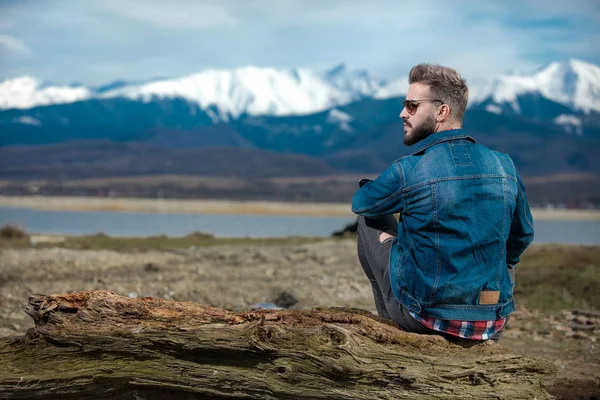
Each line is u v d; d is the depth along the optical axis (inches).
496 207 153.0
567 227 4773.6
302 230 3221.0
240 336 151.8
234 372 151.6
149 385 154.5
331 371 146.9
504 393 151.1
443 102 159.6
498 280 155.0
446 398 147.9
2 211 5615.2
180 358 154.5
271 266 565.6
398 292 157.8
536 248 692.7
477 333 155.3
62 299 164.6
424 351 154.1
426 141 159.6
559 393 224.7
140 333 154.6
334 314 163.5
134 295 398.0
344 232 1055.0
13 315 340.2
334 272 529.7
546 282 470.9
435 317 153.6
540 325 348.8
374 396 147.3
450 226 150.7
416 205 153.5
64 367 156.1
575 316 368.2
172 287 431.8
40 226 2901.1
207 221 4355.3
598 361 273.9
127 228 2908.5
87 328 158.1
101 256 612.1
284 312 164.7
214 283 457.1
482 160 155.6
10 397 153.1
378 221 167.2
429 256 152.3
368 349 150.4
